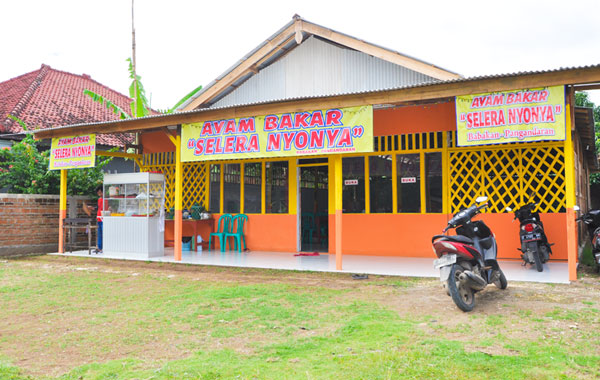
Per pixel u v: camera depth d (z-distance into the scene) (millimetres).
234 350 4027
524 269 7695
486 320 4738
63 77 20859
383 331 4414
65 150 10797
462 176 9273
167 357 3910
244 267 8609
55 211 11828
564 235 8516
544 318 4746
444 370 3383
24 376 3547
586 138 11414
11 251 10828
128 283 7297
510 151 8922
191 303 5781
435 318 4871
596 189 21016
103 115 18078
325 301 5738
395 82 10328
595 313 4848
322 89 11023
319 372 3414
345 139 7633
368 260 9273
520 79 6453
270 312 5223
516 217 8070
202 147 9023
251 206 11594
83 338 4500
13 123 13914
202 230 12164
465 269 5285
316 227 12930
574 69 6125
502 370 3381
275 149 8211
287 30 10961
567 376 3273
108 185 10984
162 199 10641
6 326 4996
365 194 10164
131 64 15555
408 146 9750
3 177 12398
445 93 6895
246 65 11484
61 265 9359
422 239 9586
